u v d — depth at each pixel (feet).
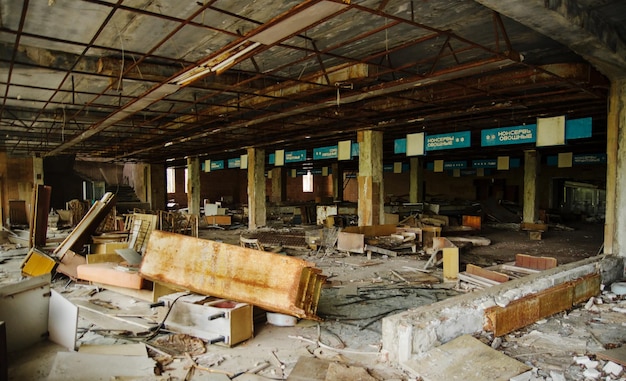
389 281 26.27
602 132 44.27
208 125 41.83
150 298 21.12
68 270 25.36
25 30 18.93
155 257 20.47
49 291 14.24
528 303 16.24
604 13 16.62
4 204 65.36
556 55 23.22
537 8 13.75
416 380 11.93
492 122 41.73
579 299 19.10
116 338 15.98
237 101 29.09
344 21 18.16
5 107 34.86
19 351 13.17
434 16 17.67
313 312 18.04
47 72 24.03
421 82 21.76
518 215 66.95
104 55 22.50
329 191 121.08
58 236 46.62
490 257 35.04
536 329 15.90
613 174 23.44
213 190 108.88
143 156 73.31
